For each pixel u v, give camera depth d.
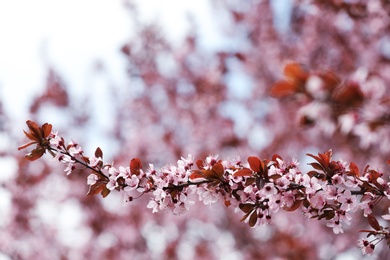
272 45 9.23
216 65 9.20
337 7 5.46
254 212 2.16
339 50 8.07
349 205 2.07
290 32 9.02
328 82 2.30
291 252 8.76
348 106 2.33
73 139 2.36
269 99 9.02
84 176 8.87
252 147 9.23
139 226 9.57
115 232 9.58
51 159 2.34
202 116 9.49
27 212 9.02
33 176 8.81
